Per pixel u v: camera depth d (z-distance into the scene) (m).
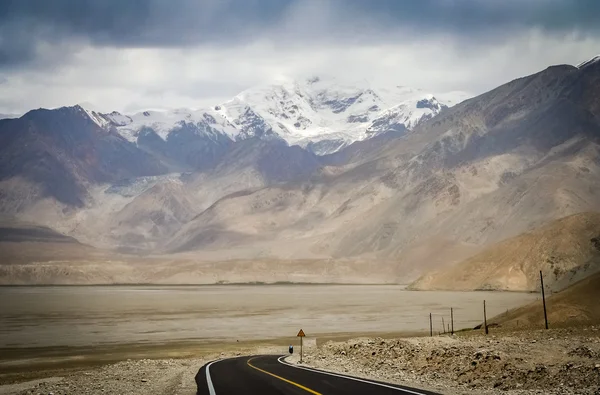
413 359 35.38
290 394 23.78
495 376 27.69
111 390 31.08
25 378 53.84
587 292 64.31
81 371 53.94
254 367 37.66
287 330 104.38
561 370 26.59
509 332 55.78
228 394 24.47
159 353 75.44
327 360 41.34
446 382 27.70
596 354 29.50
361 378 29.03
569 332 46.50
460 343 41.19
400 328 104.25
